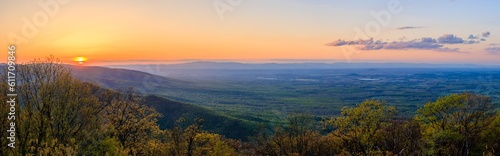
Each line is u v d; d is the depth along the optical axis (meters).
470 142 41.62
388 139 43.53
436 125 42.38
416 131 43.91
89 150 33.53
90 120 33.66
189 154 44.75
